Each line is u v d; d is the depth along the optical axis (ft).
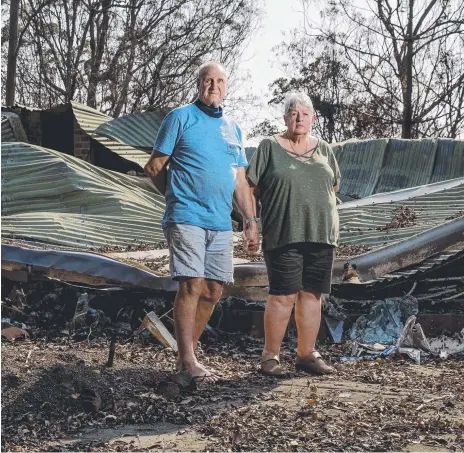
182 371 21.67
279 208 23.34
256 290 30.22
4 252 32.48
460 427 18.25
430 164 52.47
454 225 30.48
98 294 31.50
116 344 27.84
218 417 18.74
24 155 48.19
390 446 16.83
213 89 22.22
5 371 19.88
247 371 24.43
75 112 62.28
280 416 18.92
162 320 30.09
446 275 32.04
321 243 23.56
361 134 116.78
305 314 24.03
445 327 29.07
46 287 32.37
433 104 116.57
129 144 60.18
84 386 19.93
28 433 17.35
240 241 40.06
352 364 25.82
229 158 22.38
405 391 22.00
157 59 121.80
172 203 22.07
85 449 16.39
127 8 122.52
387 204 40.47
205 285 22.95
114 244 40.86
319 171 23.45
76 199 46.44
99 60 119.75
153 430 17.81
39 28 121.29
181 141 22.08
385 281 30.12
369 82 118.42
